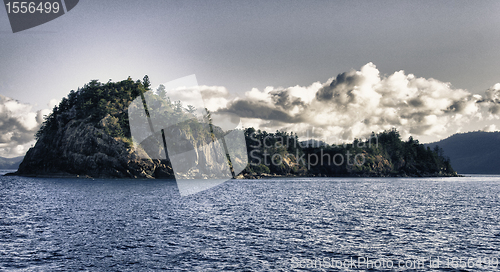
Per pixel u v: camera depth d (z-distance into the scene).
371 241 25.02
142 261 19.47
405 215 38.81
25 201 51.50
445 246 23.78
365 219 35.34
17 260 19.38
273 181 159.75
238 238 25.58
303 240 25.08
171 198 57.78
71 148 155.12
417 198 63.56
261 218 35.59
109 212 39.16
